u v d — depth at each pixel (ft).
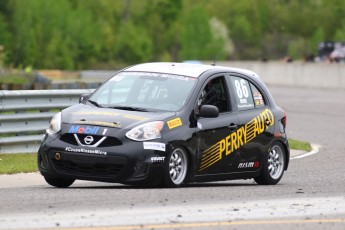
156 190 115.34
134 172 115.03
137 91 124.88
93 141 115.55
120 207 99.60
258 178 134.51
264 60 569.64
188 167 120.88
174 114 120.16
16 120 161.89
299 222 94.17
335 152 196.75
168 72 127.54
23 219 90.53
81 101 127.34
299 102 357.20
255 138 131.64
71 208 98.22
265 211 101.04
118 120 117.39
